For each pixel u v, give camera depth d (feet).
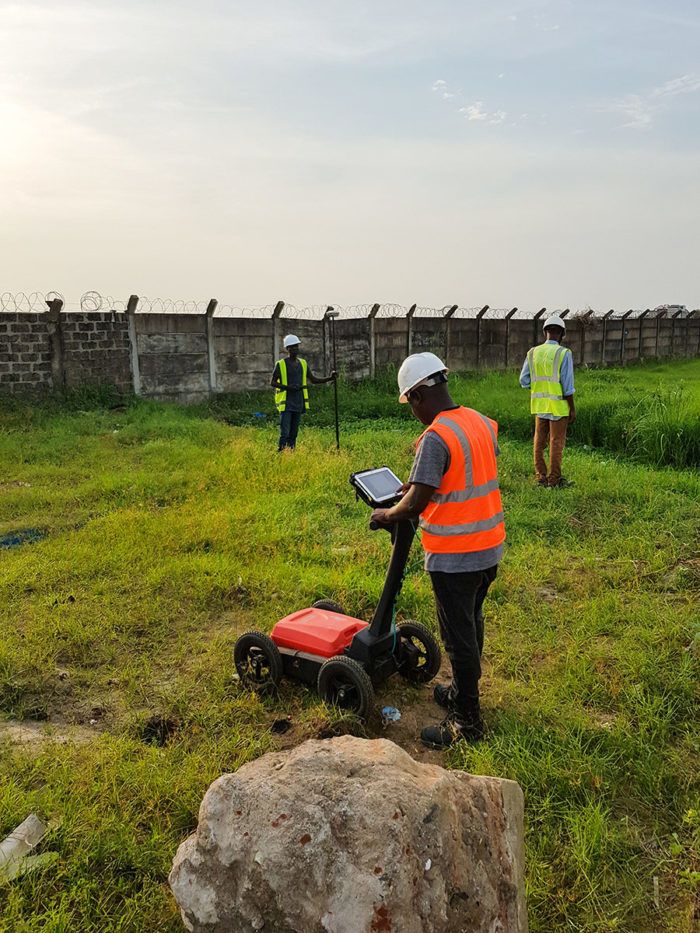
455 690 12.64
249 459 33.17
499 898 7.06
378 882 6.08
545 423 28.91
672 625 15.67
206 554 21.24
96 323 50.62
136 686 14.26
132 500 27.22
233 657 15.19
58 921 8.41
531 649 15.46
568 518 24.47
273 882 6.40
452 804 6.96
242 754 11.85
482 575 12.21
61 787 10.80
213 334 56.95
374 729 13.03
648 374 78.02
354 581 18.57
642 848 9.94
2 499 27.37
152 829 10.14
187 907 6.86
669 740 12.21
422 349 72.49
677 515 23.77
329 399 58.18
